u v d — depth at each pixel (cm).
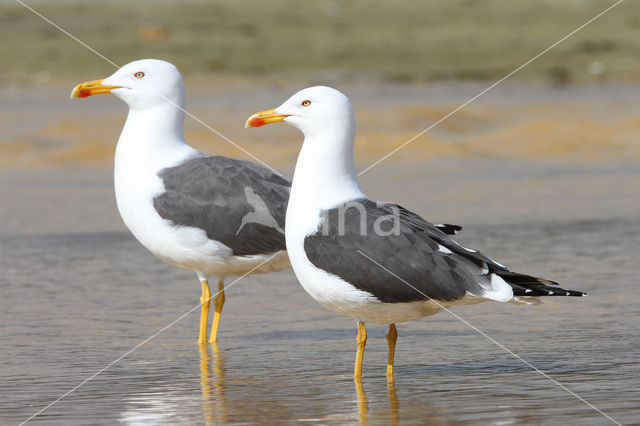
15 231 1939
